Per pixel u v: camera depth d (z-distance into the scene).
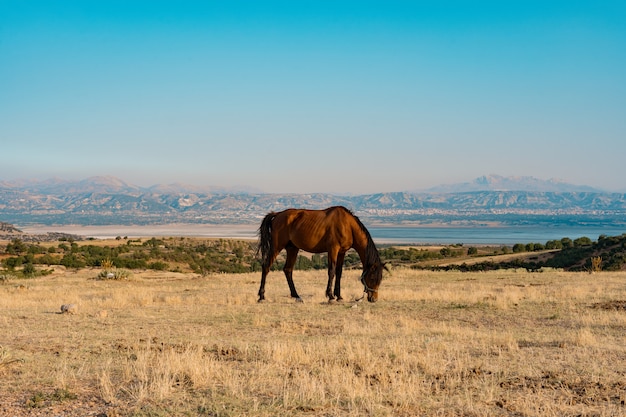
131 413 6.49
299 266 59.16
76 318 14.75
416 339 11.46
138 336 11.71
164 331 12.57
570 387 7.77
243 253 92.19
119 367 8.63
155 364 8.74
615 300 18.75
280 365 8.83
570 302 18.27
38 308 17.25
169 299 19.11
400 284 26.41
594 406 6.88
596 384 7.89
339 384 7.53
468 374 8.47
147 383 7.68
